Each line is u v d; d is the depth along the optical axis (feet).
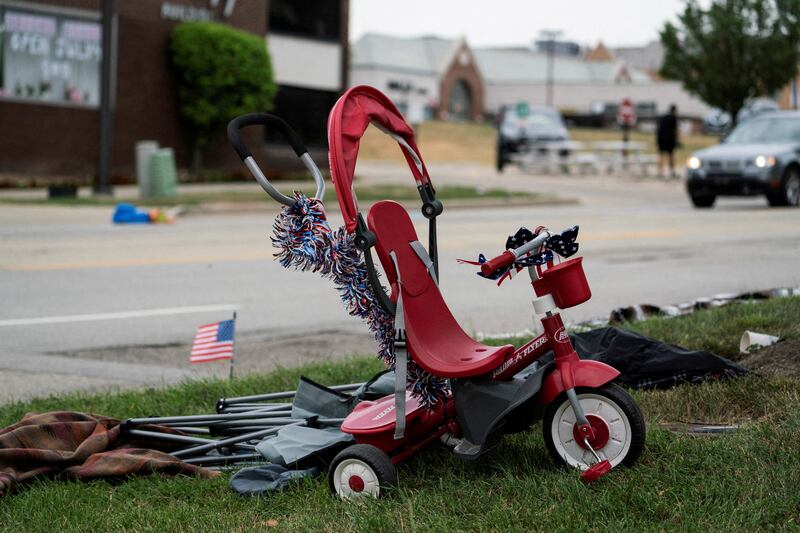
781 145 68.39
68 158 88.89
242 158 14.52
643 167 115.75
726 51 107.45
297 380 21.06
